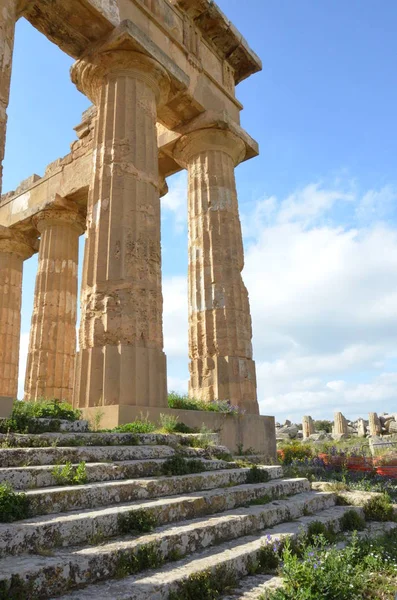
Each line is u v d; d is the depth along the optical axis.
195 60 14.12
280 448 18.31
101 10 11.00
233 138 14.38
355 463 13.70
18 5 10.40
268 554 4.68
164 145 15.03
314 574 4.00
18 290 18.86
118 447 6.19
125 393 9.02
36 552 3.66
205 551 4.55
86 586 3.50
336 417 37.97
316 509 7.00
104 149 10.92
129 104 11.20
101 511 4.45
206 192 13.97
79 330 9.82
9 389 17.45
